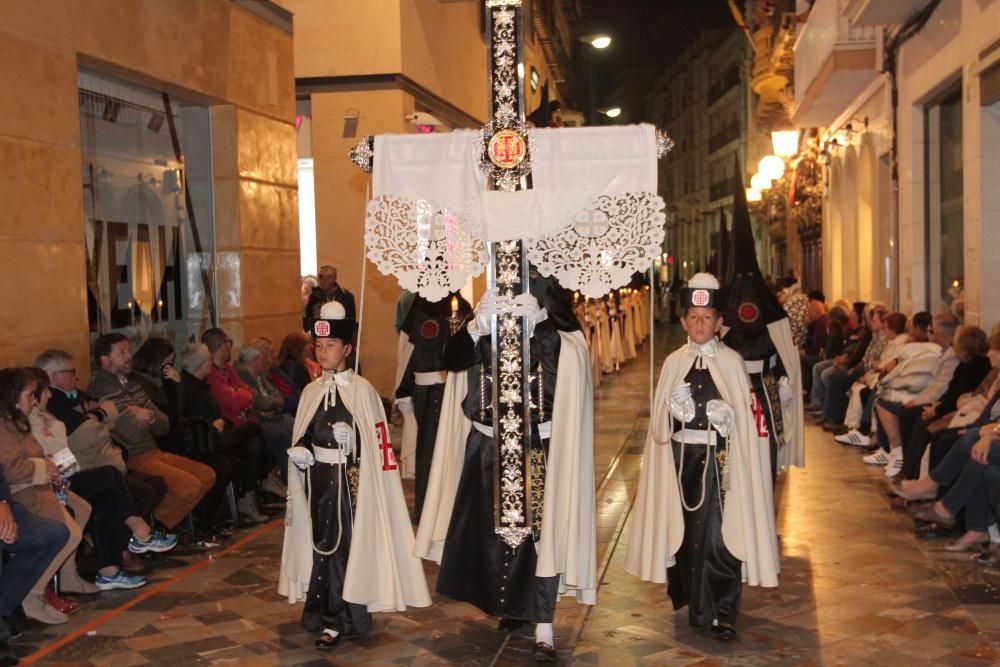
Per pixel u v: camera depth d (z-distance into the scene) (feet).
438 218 15.98
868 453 33.53
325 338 16.97
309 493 17.04
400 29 43.14
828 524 24.06
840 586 19.27
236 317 31.40
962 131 34.06
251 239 32.01
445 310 24.56
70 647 16.80
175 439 23.40
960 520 22.88
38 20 22.54
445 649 16.51
